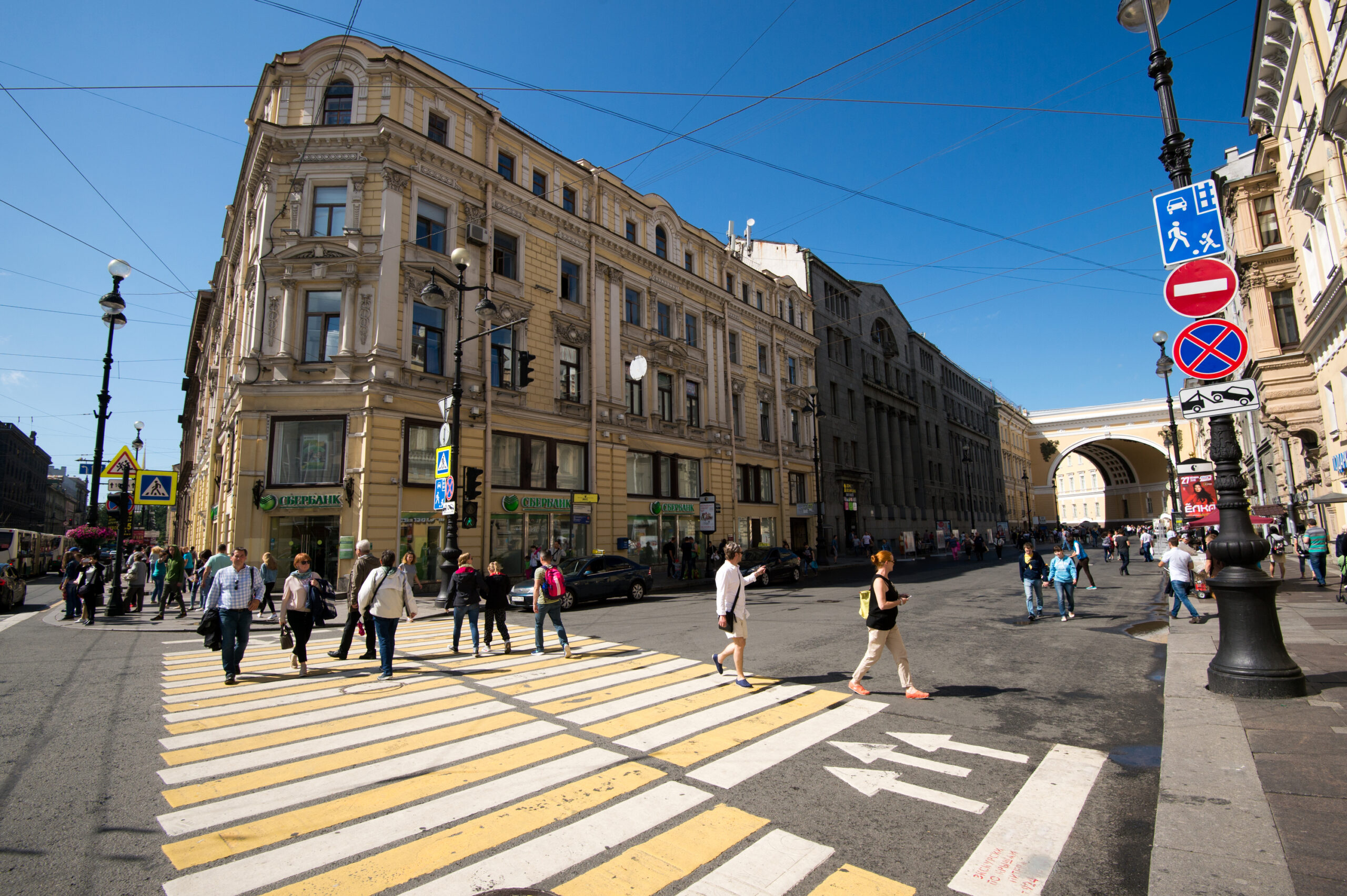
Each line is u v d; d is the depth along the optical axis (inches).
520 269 949.2
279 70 822.5
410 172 824.3
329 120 822.5
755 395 1453.0
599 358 1052.5
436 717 264.7
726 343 1364.4
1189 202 277.6
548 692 306.8
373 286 779.4
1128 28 300.5
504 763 210.4
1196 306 271.7
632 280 1143.0
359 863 146.0
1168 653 345.4
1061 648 403.5
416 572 765.9
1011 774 195.8
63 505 4621.1
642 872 142.0
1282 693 238.2
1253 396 256.8
